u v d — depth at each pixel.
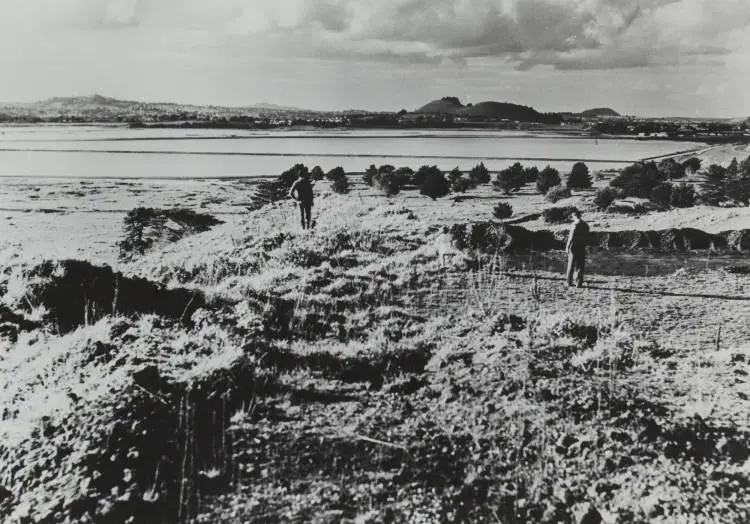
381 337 10.95
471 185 76.94
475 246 19.91
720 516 6.85
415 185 80.56
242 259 16.64
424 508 6.71
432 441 7.83
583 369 10.15
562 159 124.19
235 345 9.56
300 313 11.82
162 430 7.20
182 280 14.84
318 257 16.80
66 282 11.20
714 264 19.28
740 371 10.29
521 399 8.81
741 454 7.92
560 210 35.62
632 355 10.88
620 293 15.30
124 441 6.88
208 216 42.03
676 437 8.20
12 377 8.45
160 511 6.23
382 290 14.16
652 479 7.41
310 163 123.25
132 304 11.17
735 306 14.27
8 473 6.65
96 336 9.37
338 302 13.05
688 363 10.70
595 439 8.00
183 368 8.59
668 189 53.41
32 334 9.72
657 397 9.25
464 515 6.73
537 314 12.91
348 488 6.87
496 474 7.38
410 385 9.35
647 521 6.76
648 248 21.94
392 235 20.69
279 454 7.27
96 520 5.98
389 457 7.44
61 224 48.81
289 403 8.38
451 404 8.75
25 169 106.50
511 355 10.16
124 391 7.62
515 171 76.25
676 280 17.03
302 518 6.34
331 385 9.17
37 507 6.14
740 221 26.06
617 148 160.50
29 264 11.82
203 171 107.06
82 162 122.38
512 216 41.00
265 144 188.00
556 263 18.78
